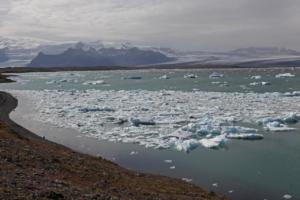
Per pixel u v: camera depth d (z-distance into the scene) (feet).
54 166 79.46
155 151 132.05
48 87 442.91
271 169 109.81
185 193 79.97
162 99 290.97
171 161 118.93
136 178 87.56
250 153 128.77
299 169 109.09
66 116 211.82
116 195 64.39
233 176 103.30
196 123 177.58
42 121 195.00
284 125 175.11
